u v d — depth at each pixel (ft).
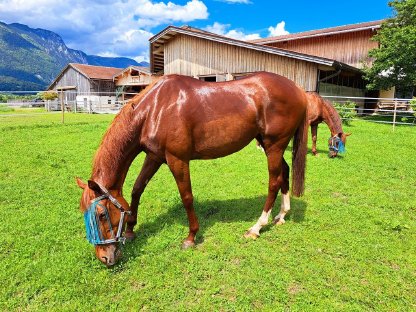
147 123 9.59
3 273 8.66
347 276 8.90
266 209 11.35
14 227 11.39
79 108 80.89
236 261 9.72
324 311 7.53
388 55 45.65
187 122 9.59
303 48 69.05
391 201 14.61
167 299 7.93
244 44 48.98
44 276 8.60
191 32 55.06
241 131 10.34
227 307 7.66
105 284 8.40
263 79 10.67
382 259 9.81
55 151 24.04
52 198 14.46
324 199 14.74
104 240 8.57
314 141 24.82
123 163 9.42
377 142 29.81
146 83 82.84
